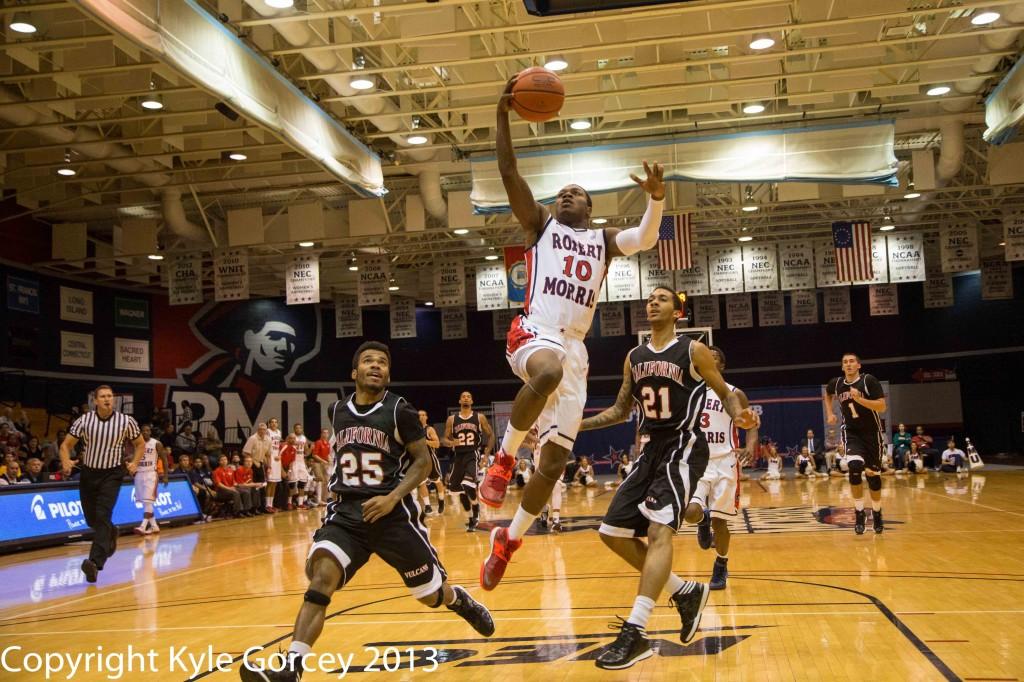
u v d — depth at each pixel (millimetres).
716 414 7012
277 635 6059
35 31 12953
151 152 18281
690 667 4594
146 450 16484
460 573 8797
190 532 16531
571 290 4141
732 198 24891
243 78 12844
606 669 4160
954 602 6188
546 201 18453
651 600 4285
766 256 26203
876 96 18078
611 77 16422
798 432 33375
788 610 6051
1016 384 34312
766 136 17859
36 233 23594
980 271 32156
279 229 25234
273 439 22078
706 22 14047
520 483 29672
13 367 22875
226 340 30953
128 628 6637
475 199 18906
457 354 37750
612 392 37125
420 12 13484
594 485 28703
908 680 4188
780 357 37156
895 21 14922
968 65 16734
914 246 25656
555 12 6117
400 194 24156
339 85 15594
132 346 27625
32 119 16062
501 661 4914
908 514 13641
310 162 20484
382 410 4426
